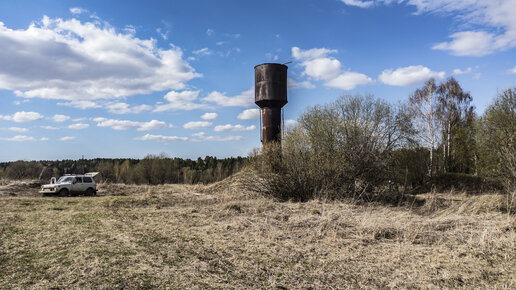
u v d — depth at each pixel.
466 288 4.40
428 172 34.25
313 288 4.54
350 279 4.89
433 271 5.07
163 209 12.59
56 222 9.11
